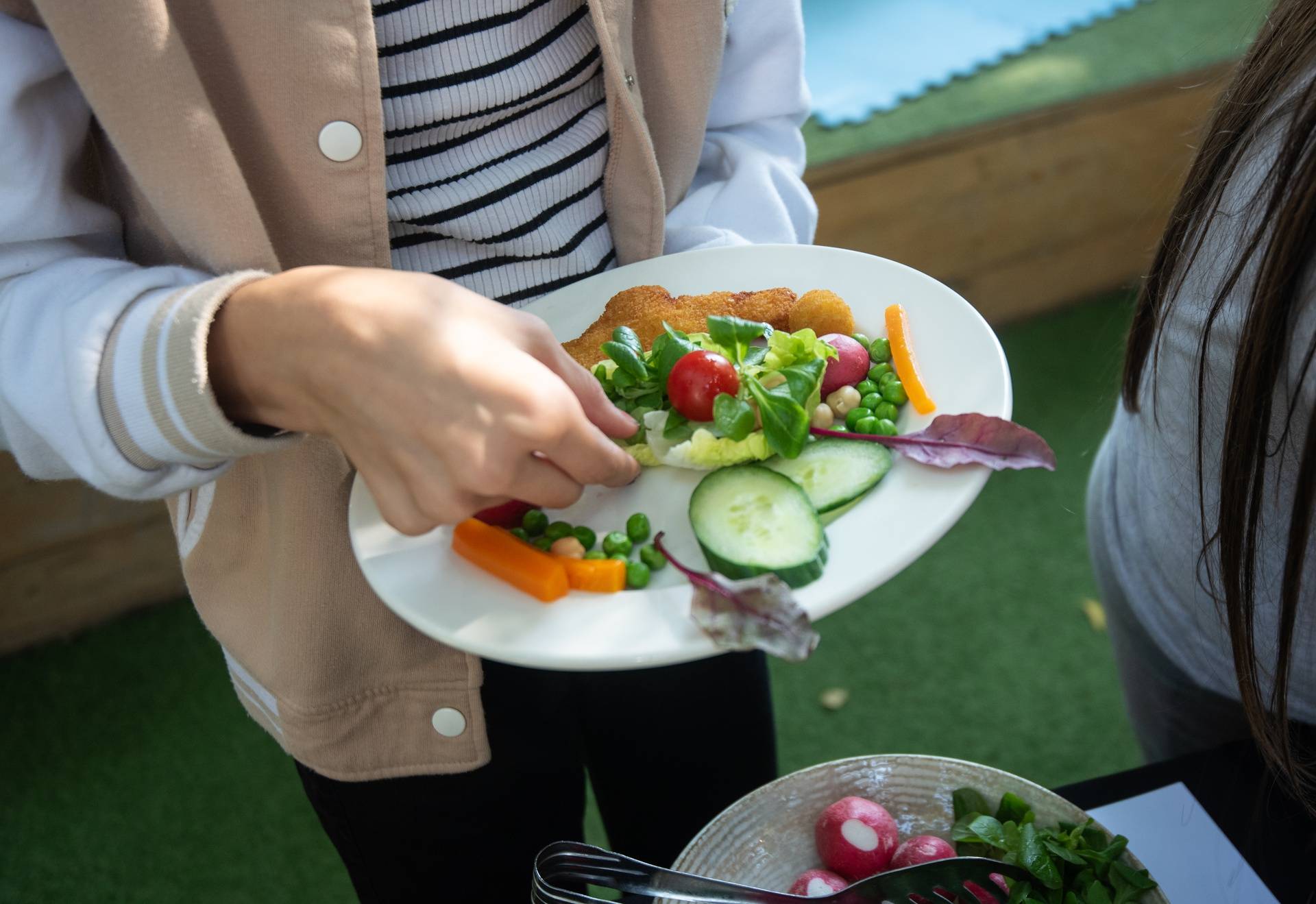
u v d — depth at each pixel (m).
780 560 0.63
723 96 1.02
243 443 0.63
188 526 0.82
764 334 0.82
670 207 0.98
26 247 0.69
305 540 0.77
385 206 0.74
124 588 1.97
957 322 0.78
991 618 1.90
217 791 1.71
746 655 1.01
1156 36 2.44
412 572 0.67
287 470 0.75
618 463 0.63
